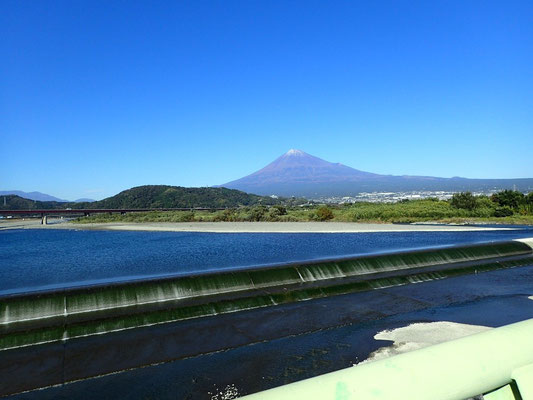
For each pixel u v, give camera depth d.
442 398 1.38
